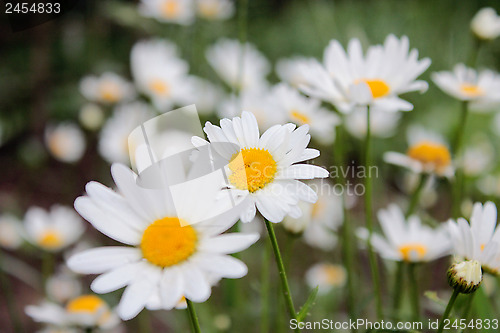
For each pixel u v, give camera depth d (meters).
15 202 0.87
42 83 1.08
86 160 0.98
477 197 0.68
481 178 0.66
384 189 0.80
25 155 0.97
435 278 0.73
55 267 0.78
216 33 0.94
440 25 1.13
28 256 0.80
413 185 0.58
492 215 0.38
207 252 0.31
